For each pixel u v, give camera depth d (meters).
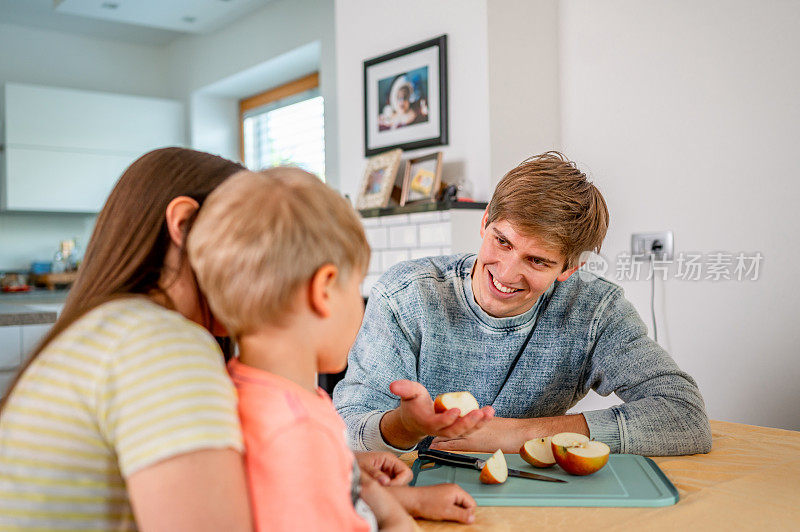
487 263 1.21
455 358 1.32
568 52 2.78
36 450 0.51
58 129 4.68
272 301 0.54
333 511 0.53
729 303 2.30
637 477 0.93
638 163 2.54
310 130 4.64
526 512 0.82
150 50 5.53
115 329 0.54
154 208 0.66
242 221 0.54
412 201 2.86
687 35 2.38
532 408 1.34
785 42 2.14
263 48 4.41
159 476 0.48
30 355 0.59
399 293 1.31
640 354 1.27
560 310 1.34
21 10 4.64
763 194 2.21
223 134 5.28
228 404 0.52
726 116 2.29
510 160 2.67
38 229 5.14
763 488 0.89
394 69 2.99
